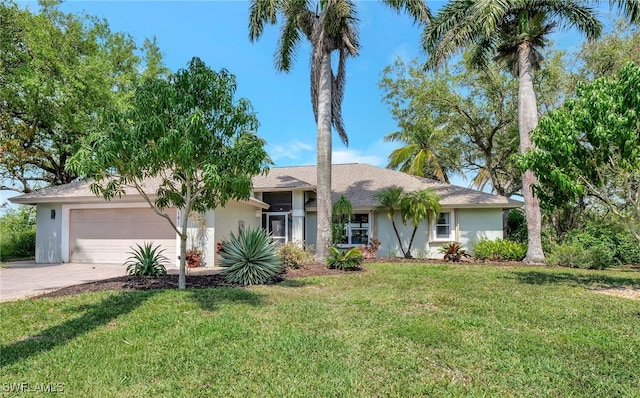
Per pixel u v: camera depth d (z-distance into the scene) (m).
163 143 6.86
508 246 15.59
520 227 20.17
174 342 4.86
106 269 13.05
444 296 7.77
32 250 20.94
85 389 3.59
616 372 3.93
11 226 23.31
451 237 17.66
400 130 27.34
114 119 7.25
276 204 18.73
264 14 14.05
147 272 10.41
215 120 7.98
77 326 5.58
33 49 16.58
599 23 13.84
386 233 18.38
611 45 17.62
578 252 13.45
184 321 5.80
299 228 17.83
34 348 4.67
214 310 6.54
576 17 13.72
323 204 13.81
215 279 9.96
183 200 9.20
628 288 8.87
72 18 20.42
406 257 17.23
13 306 6.85
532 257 14.09
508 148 22.80
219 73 8.15
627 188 7.74
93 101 17.98
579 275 10.88
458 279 10.10
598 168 7.78
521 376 3.84
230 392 3.52
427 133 24.72
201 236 13.85
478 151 25.48
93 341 4.92
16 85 16.59
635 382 3.70
